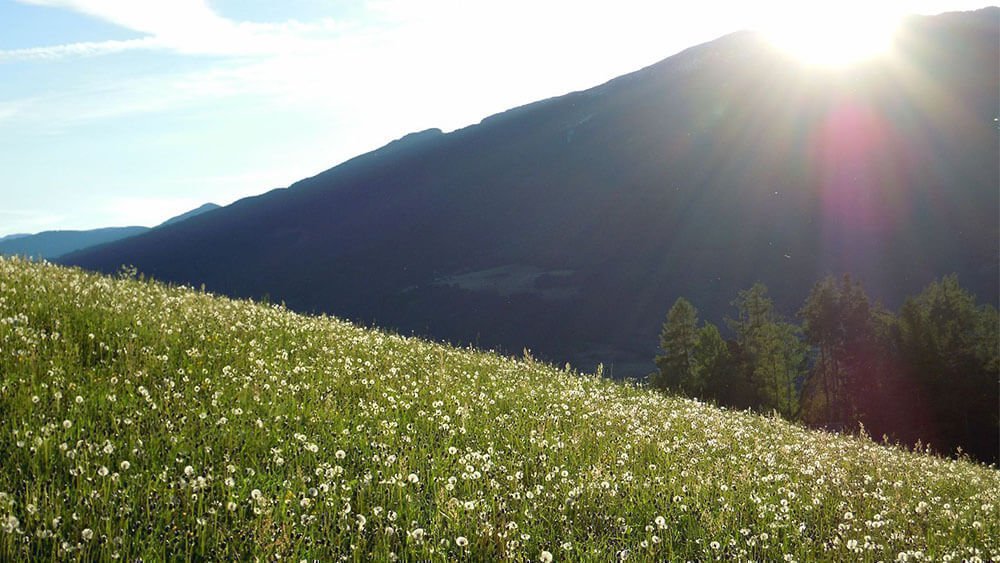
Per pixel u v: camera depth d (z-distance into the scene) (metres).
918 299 77.12
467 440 8.52
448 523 5.87
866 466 11.47
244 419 7.62
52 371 7.72
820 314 79.94
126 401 7.45
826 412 80.19
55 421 6.49
